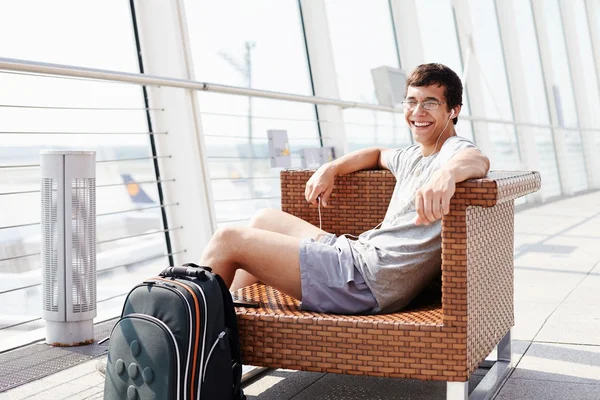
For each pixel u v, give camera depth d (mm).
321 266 2092
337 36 5859
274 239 2131
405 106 2275
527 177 2189
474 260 1936
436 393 2242
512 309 2461
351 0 6125
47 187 2832
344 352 1950
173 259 3885
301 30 5473
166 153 3830
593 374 2361
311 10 5438
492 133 8883
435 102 2211
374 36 6555
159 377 1735
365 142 6246
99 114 3596
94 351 2799
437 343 1872
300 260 2098
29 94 3283
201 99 4242
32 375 2496
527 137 9539
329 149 5410
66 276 2842
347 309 2086
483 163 1948
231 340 1919
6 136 3189
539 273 4234
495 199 1802
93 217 2904
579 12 12086
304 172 2684
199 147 3756
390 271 2070
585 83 12031
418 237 2113
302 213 2699
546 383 2279
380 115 6453
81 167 2834
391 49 6902
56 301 2850
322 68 5469
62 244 2834
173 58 3746
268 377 2445
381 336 1915
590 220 7121
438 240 2104
